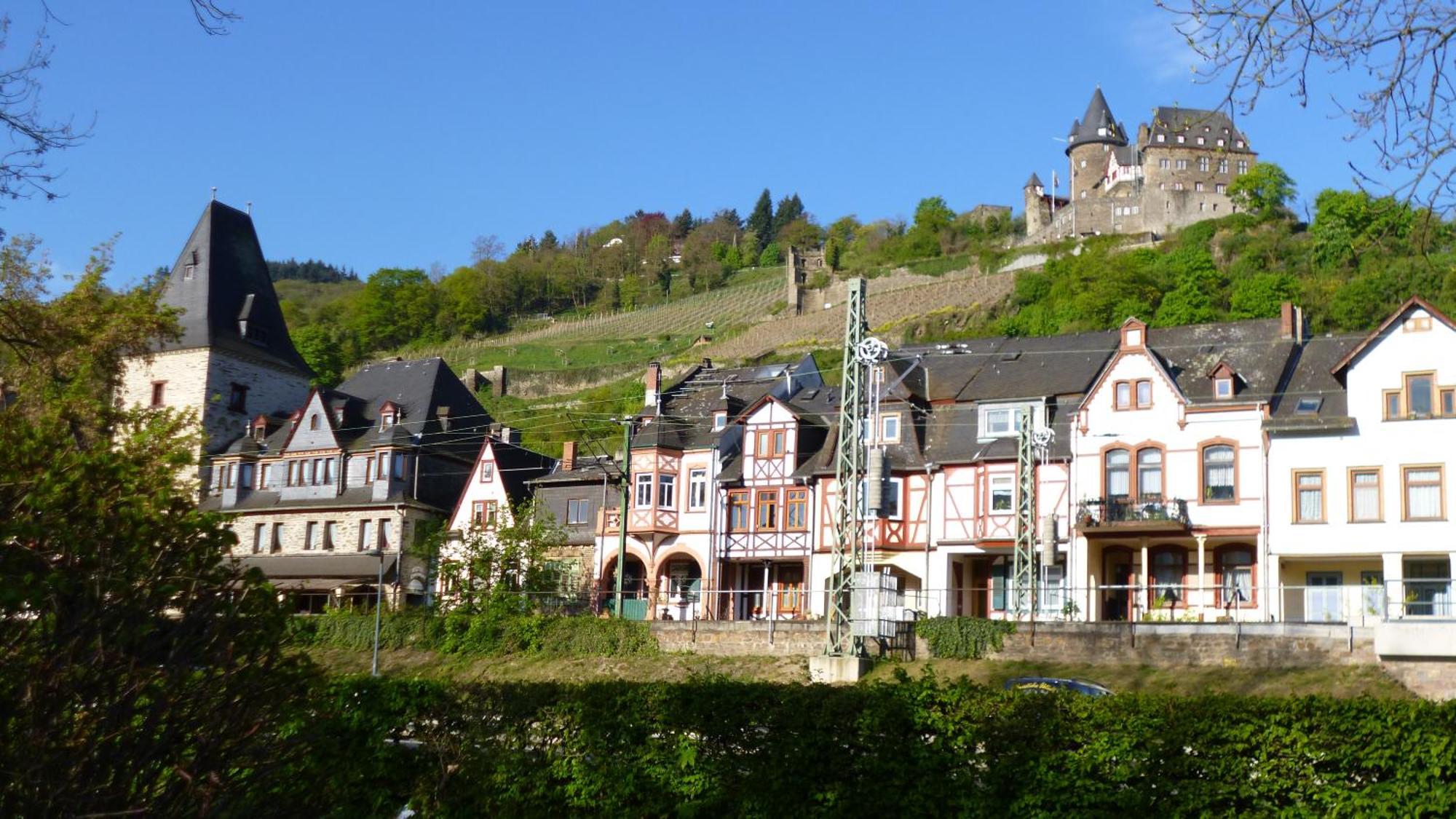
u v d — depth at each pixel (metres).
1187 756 18.25
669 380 101.81
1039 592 48.19
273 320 79.56
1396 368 44.12
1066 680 33.22
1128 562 48.66
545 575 54.38
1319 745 17.59
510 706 22.20
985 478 50.66
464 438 69.75
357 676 23.33
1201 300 96.62
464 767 21.97
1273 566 44.62
